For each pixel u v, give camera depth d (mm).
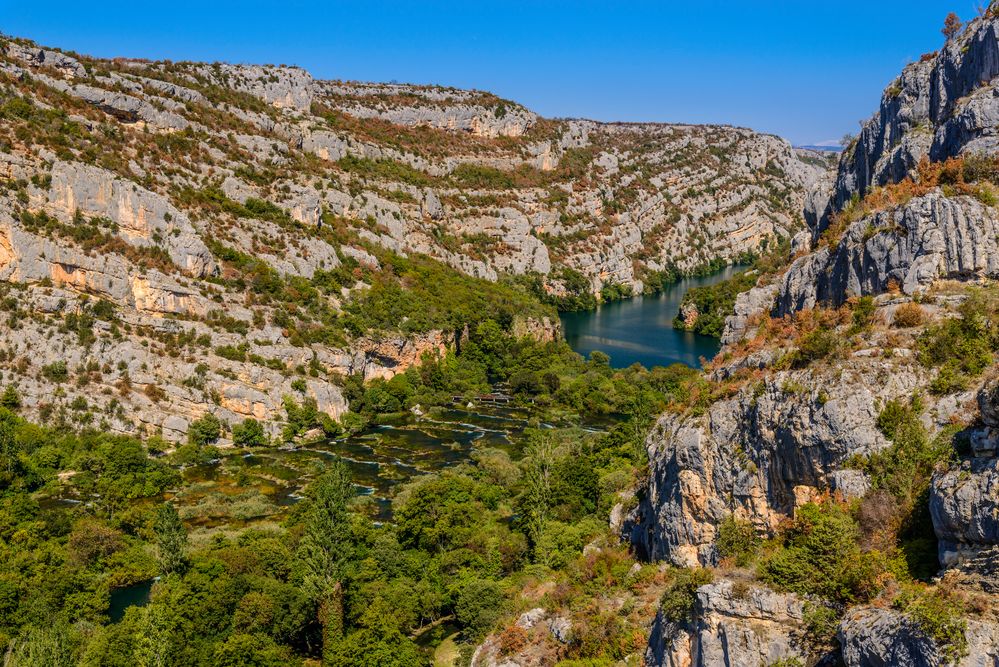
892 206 64125
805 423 51375
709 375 67875
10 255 149625
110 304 154625
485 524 97250
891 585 40938
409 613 78250
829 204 110250
